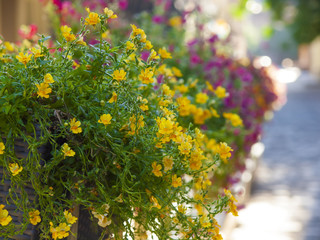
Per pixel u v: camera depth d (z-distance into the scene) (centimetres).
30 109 150
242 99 450
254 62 567
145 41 161
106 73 155
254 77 561
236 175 423
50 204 149
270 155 814
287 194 575
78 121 148
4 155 149
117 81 155
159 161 156
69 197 154
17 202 149
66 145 147
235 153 386
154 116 168
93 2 368
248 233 428
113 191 154
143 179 155
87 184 155
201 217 159
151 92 188
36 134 151
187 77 405
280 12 1994
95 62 154
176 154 157
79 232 158
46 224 151
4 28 480
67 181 151
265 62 596
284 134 1037
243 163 426
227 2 1329
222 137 268
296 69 3841
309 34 2044
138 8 622
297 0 2028
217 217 399
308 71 3803
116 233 157
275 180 642
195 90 271
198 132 168
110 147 154
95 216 151
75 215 154
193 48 456
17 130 150
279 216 485
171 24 480
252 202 534
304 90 2181
